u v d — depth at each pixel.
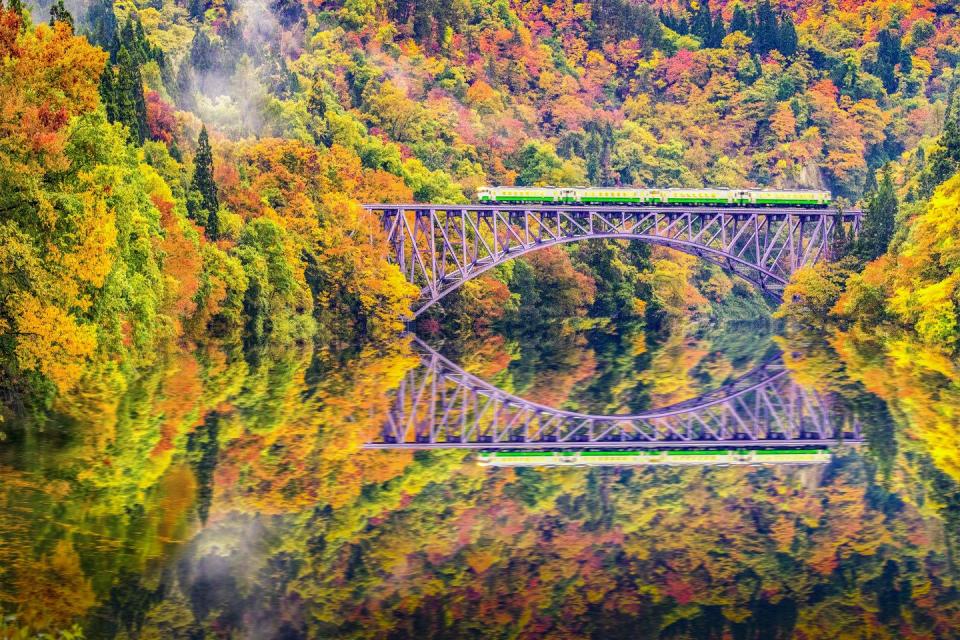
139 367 104.69
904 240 153.12
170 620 50.28
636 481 75.19
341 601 53.44
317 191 173.75
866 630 53.06
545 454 83.69
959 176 129.75
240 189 159.88
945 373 113.81
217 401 91.06
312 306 153.38
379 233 167.62
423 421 93.12
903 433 86.00
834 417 92.56
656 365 136.12
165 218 119.25
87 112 90.06
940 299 124.69
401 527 62.81
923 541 62.28
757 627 53.12
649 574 58.16
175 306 116.38
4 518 58.78
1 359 79.50
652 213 166.62
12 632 46.84
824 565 59.19
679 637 52.22
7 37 86.50
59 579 52.44
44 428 76.81
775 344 160.00
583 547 61.41
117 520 59.81
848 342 150.25
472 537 62.38
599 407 104.88
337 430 85.62
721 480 75.19
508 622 53.06
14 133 83.00
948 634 52.72
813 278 166.38
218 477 68.38
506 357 142.88
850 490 71.12
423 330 177.62
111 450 72.25
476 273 165.00
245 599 52.56
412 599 54.16
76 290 83.75
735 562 59.84
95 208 84.81
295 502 65.44
